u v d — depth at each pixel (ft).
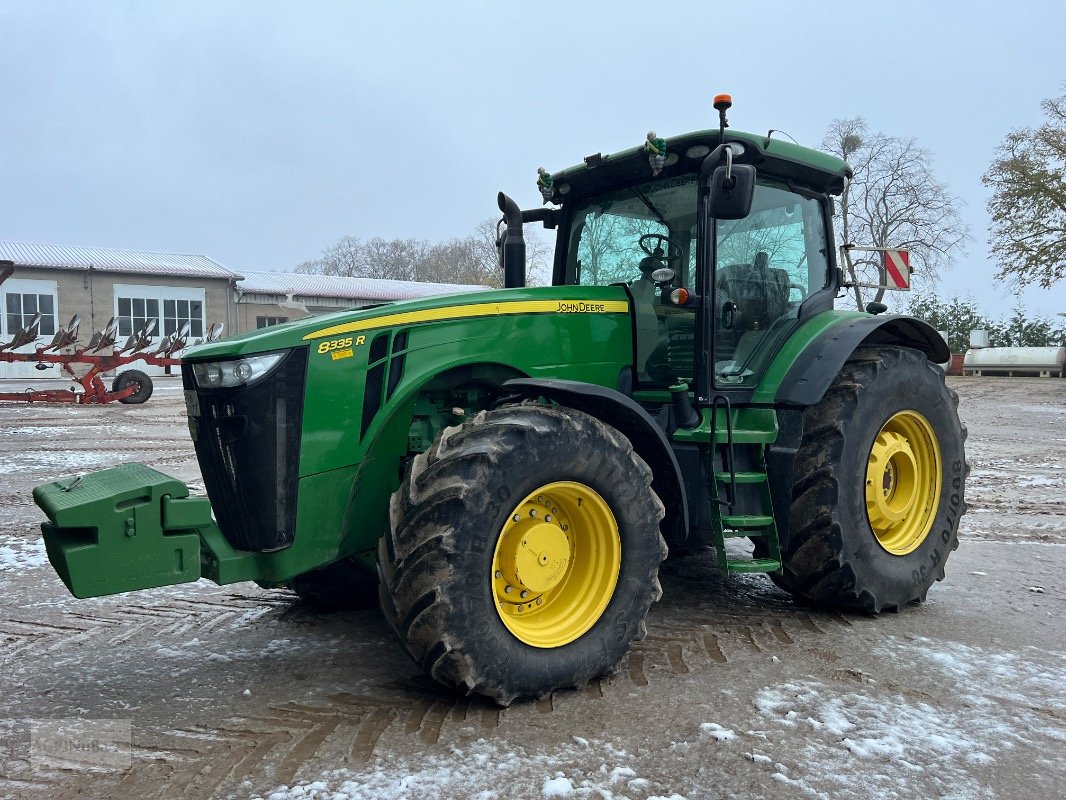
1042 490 23.91
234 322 96.48
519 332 11.27
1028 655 10.84
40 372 84.84
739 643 11.34
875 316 13.43
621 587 9.95
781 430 12.28
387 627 12.25
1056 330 95.14
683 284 12.53
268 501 9.31
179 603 13.47
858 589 12.16
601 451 9.71
